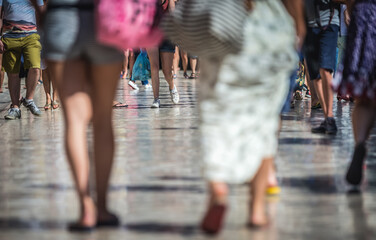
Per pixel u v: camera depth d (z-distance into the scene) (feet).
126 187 46.24
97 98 36.83
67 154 35.53
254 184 35.86
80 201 35.70
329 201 41.57
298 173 50.55
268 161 35.60
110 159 36.99
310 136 71.20
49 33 35.73
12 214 39.45
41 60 105.70
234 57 34.30
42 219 38.27
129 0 34.73
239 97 34.42
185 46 35.55
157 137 71.87
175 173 51.03
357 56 48.78
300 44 39.50
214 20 33.19
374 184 46.32
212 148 34.22
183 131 76.89
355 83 48.01
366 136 45.70
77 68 36.01
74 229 35.70
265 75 34.71
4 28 94.94
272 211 39.32
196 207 40.34
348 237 34.04
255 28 34.30
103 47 35.81
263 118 35.04
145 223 36.99
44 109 109.40
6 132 79.56
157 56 107.55
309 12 73.51
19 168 54.60
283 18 35.60
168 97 130.21
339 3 73.67
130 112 100.89
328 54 72.84
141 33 35.17
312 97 102.73
